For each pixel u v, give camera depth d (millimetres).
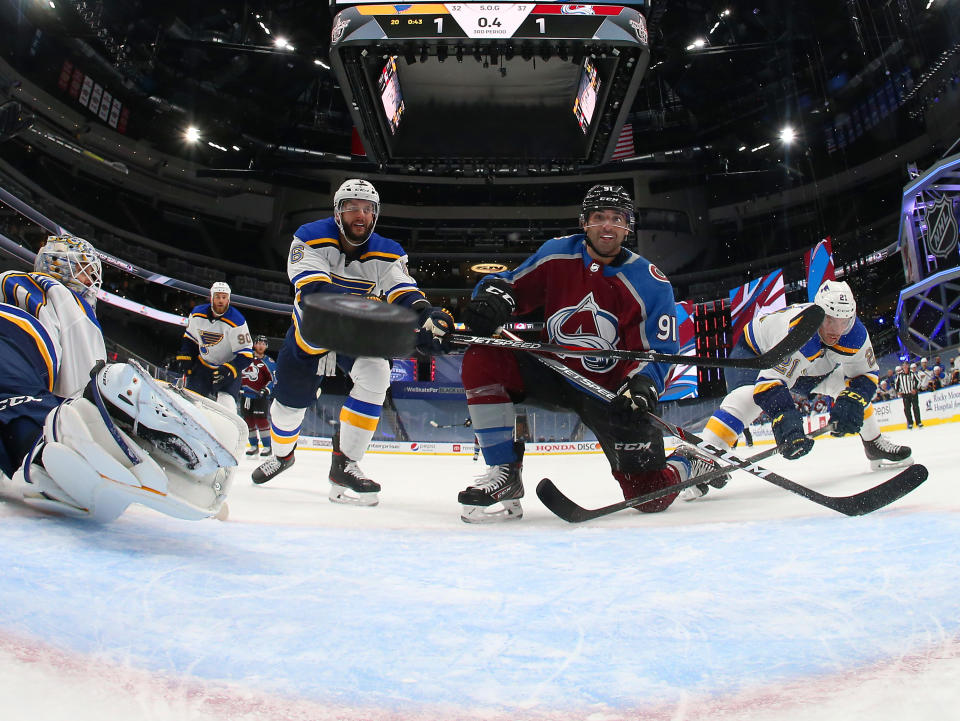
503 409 2920
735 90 34406
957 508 2271
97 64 28500
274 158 33938
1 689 732
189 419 1562
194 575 1371
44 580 1183
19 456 1795
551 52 13172
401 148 17938
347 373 4020
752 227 34938
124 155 30781
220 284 7141
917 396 13062
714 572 1538
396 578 1510
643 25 12789
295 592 1325
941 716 716
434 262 36312
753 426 17516
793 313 3646
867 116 31938
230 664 905
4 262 23766
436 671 920
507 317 2969
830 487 3836
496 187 35406
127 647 924
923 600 1201
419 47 13188
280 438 4449
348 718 764
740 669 909
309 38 31562
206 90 32562
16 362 1966
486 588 1424
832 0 29156
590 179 35000
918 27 28016
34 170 28047
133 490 1587
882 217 31844
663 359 2586
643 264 3096
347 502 3725
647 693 839
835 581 1388
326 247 3572
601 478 6426
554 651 1007
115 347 16938
